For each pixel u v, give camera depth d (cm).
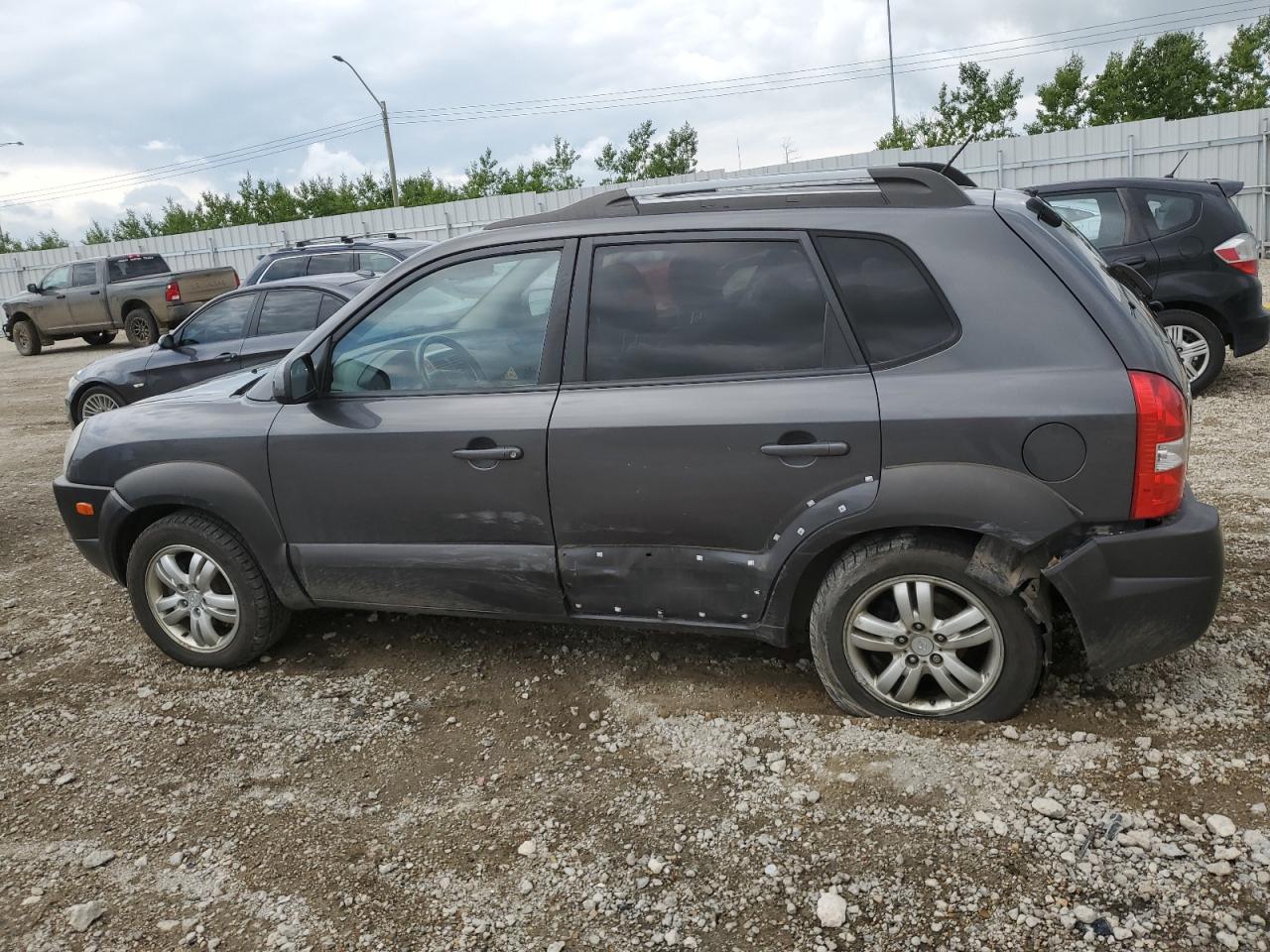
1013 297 285
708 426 306
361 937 244
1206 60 3556
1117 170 1977
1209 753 287
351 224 2681
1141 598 283
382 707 363
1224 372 870
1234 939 219
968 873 247
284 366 356
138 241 3036
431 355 351
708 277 316
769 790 289
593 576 333
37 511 701
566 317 330
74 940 250
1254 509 502
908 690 312
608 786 300
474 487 339
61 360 1909
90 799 315
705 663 376
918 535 302
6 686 404
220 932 249
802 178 330
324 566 369
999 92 3584
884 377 293
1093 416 273
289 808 303
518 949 236
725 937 235
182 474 380
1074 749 293
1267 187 1842
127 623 466
